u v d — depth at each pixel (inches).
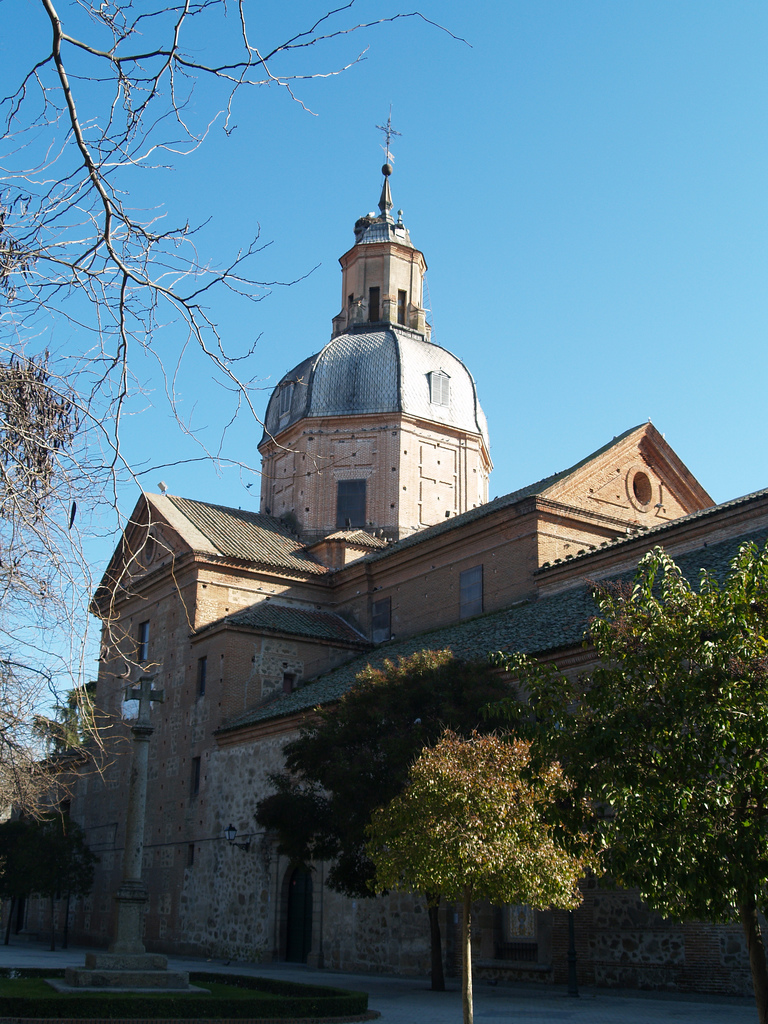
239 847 1195.9
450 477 1659.7
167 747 1412.4
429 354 1715.1
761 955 348.5
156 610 1531.7
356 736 824.9
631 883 399.2
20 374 289.9
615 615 438.0
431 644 1167.6
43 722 398.9
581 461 1286.9
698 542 980.6
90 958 721.6
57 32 240.7
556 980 777.6
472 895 505.4
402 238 1846.7
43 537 294.8
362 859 837.2
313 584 1507.1
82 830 1595.7
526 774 432.8
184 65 251.1
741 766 366.0
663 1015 585.6
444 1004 671.1
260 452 1759.4
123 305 280.1
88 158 261.9
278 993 732.0
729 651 378.3
